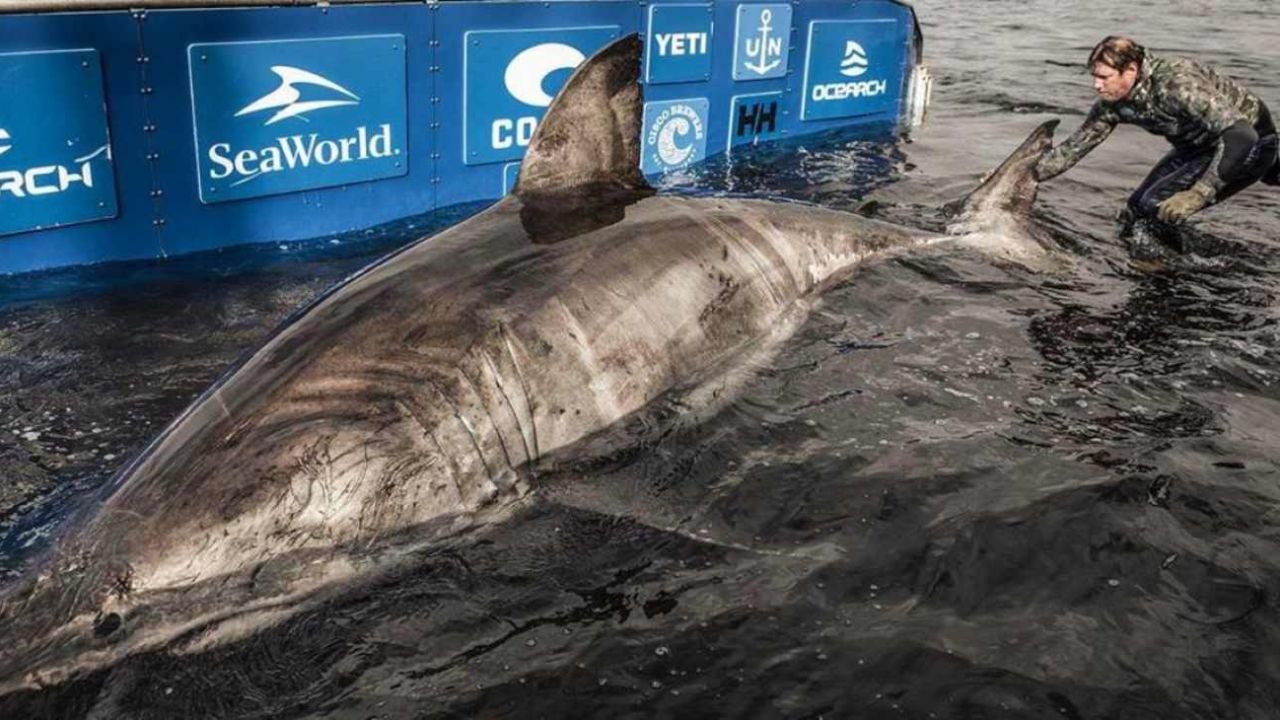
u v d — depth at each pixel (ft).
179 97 16.21
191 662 8.16
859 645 8.40
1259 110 18.69
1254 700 7.77
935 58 40.55
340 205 18.49
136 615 8.32
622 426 11.45
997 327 14.66
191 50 16.08
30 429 11.81
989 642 8.42
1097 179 23.22
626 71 13.96
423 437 9.84
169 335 14.42
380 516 9.45
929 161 24.73
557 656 8.31
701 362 12.65
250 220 17.56
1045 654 8.27
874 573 9.30
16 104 14.85
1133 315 15.33
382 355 10.29
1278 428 12.03
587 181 14.21
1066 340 14.35
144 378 13.14
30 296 15.34
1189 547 9.63
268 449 9.28
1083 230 19.44
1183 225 19.81
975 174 23.63
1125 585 9.12
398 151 18.85
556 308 11.36
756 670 8.14
